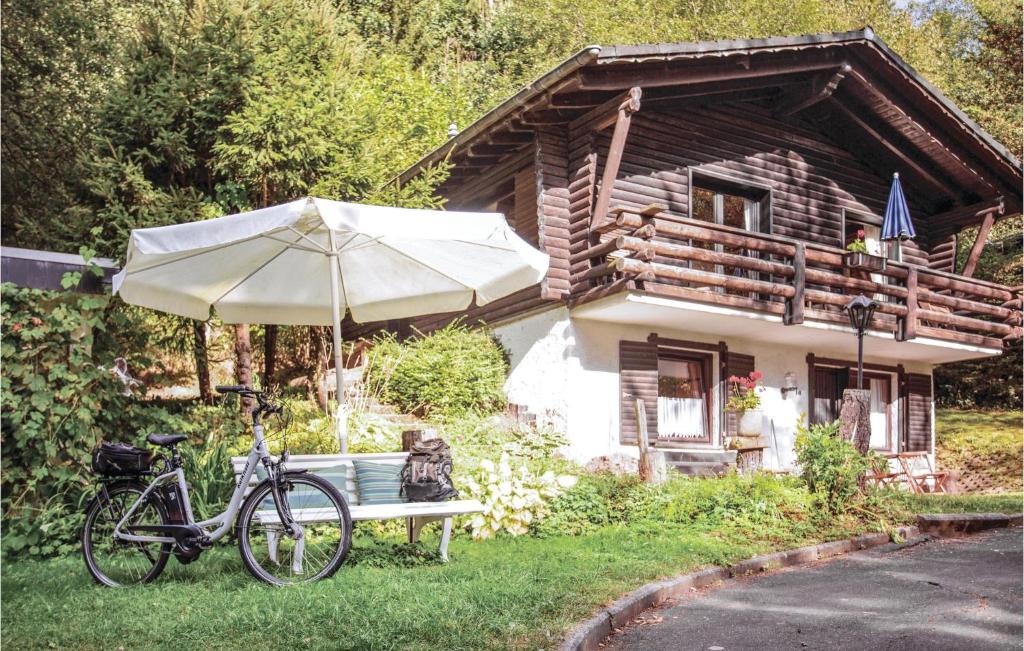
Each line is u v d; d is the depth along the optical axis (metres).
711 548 7.78
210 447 8.98
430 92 22.20
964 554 8.15
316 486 6.00
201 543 5.88
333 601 5.03
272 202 13.77
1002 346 16.11
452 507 6.70
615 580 6.28
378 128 15.45
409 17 28.27
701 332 13.89
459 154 13.89
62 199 17.34
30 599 5.42
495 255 8.63
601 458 12.11
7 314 7.72
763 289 12.60
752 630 5.36
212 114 12.82
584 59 11.05
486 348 13.72
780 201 14.95
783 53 13.36
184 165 13.00
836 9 30.23
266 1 13.88
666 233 11.84
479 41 30.38
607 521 9.02
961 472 17.38
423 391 12.98
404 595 5.27
